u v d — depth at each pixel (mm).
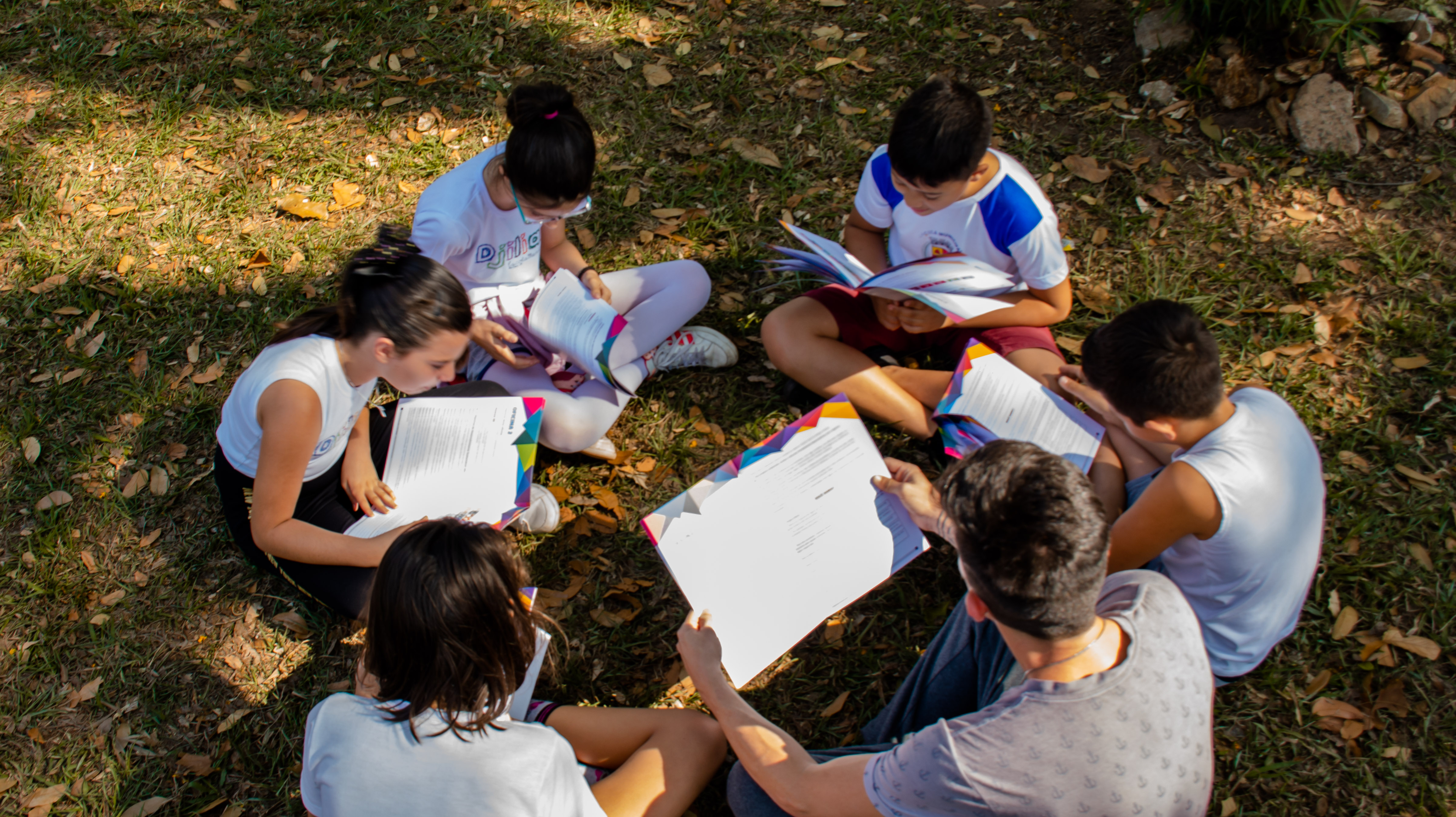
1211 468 1852
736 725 1878
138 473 2852
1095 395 2432
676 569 2115
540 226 2723
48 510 2781
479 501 2393
